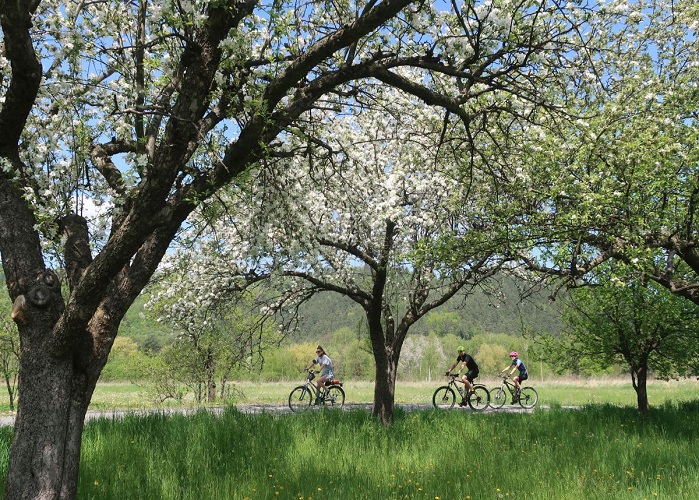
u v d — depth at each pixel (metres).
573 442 10.12
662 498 6.21
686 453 8.87
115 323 5.32
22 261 5.18
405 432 10.79
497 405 20.70
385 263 11.85
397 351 13.08
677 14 11.89
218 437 9.06
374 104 8.20
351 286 11.90
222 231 11.49
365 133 11.77
